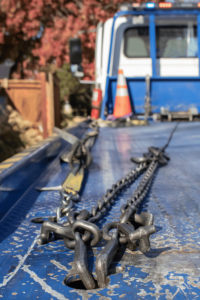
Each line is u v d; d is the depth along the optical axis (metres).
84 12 11.99
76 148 1.66
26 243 0.91
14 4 11.72
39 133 7.41
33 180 1.61
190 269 0.74
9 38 13.47
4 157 7.30
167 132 3.81
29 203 1.28
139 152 2.46
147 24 5.66
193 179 1.62
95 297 0.65
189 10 5.50
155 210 1.17
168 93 5.50
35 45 13.29
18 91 7.27
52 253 0.85
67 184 1.38
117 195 1.36
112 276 0.72
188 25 5.74
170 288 0.67
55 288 0.69
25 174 1.48
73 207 1.21
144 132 3.90
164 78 5.43
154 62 5.53
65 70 13.28
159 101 5.52
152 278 0.71
